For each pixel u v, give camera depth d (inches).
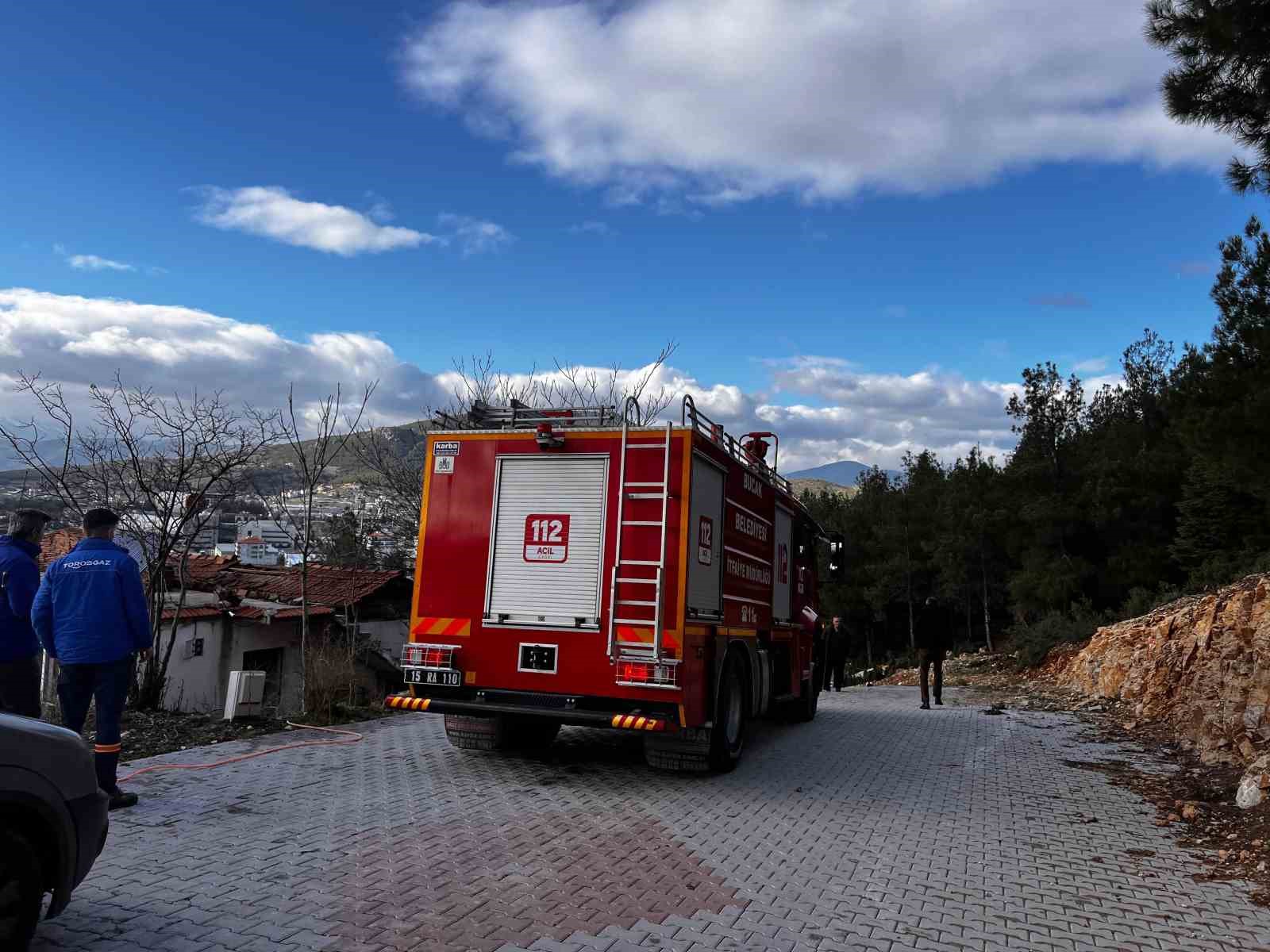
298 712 427.5
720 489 334.0
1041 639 828.0
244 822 231.8
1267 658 343.0
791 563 450.9
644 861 215.3
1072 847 241.9
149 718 386.0
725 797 288.8
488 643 313.0
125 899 173.5
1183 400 557.9
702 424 324.5
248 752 325.4
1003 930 180.5
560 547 311.3
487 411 336.5
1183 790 311.7
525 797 277.4
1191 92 346.3
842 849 234.2
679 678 290.5
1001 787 318.3
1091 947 173.0
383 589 780.0
